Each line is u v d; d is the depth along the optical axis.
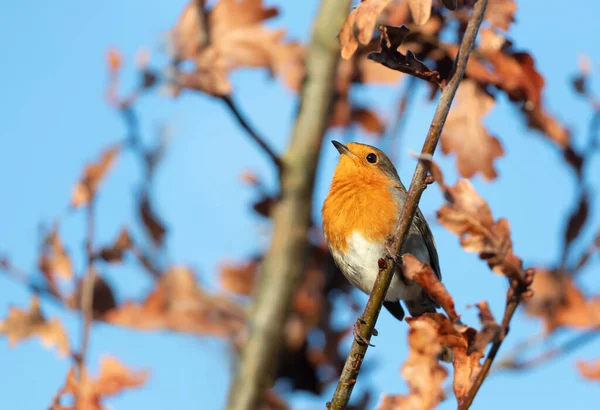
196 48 10.70
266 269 11.90
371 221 11.38
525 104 9.43
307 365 11.73
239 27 10.93
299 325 11.83
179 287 11.21
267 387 11.39
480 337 7.07
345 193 11.61
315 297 12.07
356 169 11.66
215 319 11.42
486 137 9.29
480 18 7.10
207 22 10.83
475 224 7.38
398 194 11.64
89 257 10.28
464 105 9.31
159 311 11.05
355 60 11.69
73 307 10.04
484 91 9.32
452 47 9.27
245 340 11.53
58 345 9.48
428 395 7.46
